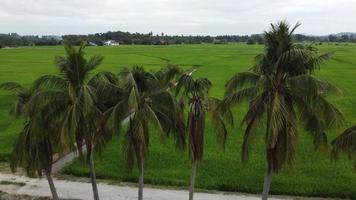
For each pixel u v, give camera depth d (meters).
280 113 21.30
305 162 36.88
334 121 22.05
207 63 123.38
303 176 33.53
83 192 30.25
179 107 24.02
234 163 36.53
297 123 23.08
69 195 29.72
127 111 23.08
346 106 60.78
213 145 41.97
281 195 30.34
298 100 22.53
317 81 20.91
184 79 24.06
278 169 23.59
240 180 32.50
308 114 23.03
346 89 74.94
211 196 29.77
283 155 22.61
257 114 22.78
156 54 157.75
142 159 23.94
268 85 22.41
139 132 22.78
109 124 22.55
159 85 23.86
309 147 41.03
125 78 23.25
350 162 36.50
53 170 34.53
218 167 35.44
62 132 22.28
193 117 23.94
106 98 23.61
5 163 36.50
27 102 23.14
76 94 23.22
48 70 103.44
